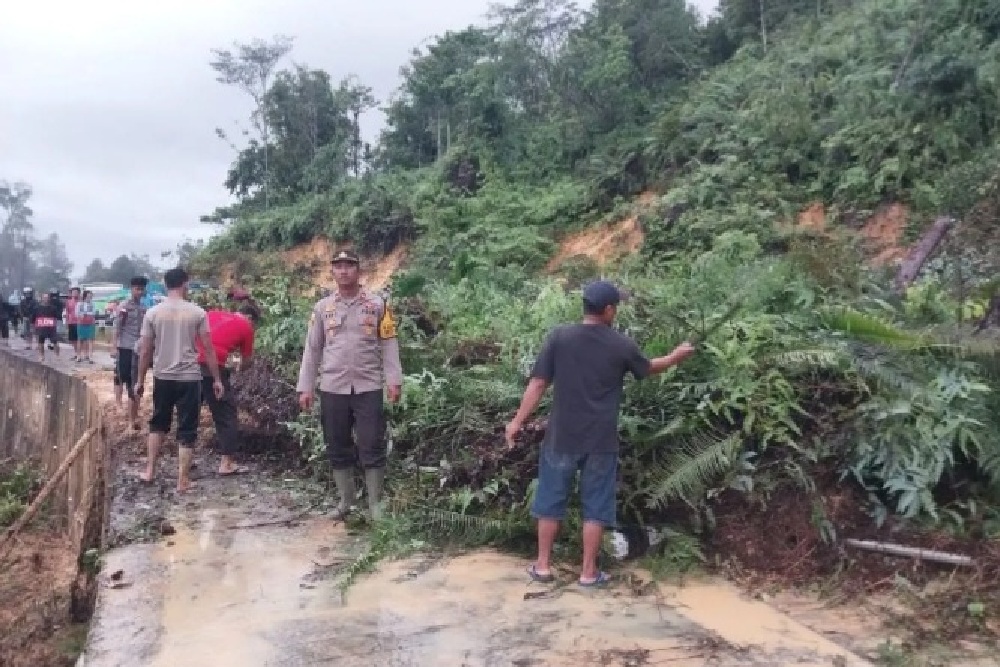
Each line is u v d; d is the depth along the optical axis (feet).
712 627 13.94
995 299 20.76
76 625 25.26
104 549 19.31
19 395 61.00
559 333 15.94
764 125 57.21
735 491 17.38
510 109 93.04
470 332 27.89
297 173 131.75
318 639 13.71
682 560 16.47
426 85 111.34
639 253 53.83
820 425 17.44
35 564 36.01
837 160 51.98
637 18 87.86
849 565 15.60
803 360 17.70
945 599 14.28
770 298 21.35
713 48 90.89
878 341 18.26
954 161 45.78
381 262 87.66
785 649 13.09
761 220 49.21
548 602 15.10
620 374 15.83
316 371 20.25
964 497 16.48
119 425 32.40
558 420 15.84
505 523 17.92
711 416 18.12
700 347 18.79
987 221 37.93
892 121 49.90
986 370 17.53
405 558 17.66
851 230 46.75
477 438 20.56
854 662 12.64
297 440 25.62
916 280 29.78
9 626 26.81
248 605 15.24
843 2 77.46
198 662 12.98
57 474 35.14
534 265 64.80
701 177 56.75
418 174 98.12
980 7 53.88
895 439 16.48
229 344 25.20
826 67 62.08
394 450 22.21
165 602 15.46
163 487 23.75
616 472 16.07
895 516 16.26
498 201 75.46
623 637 13.58
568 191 72.79
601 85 80.23
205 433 29.32
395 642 13.53
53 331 67.87
